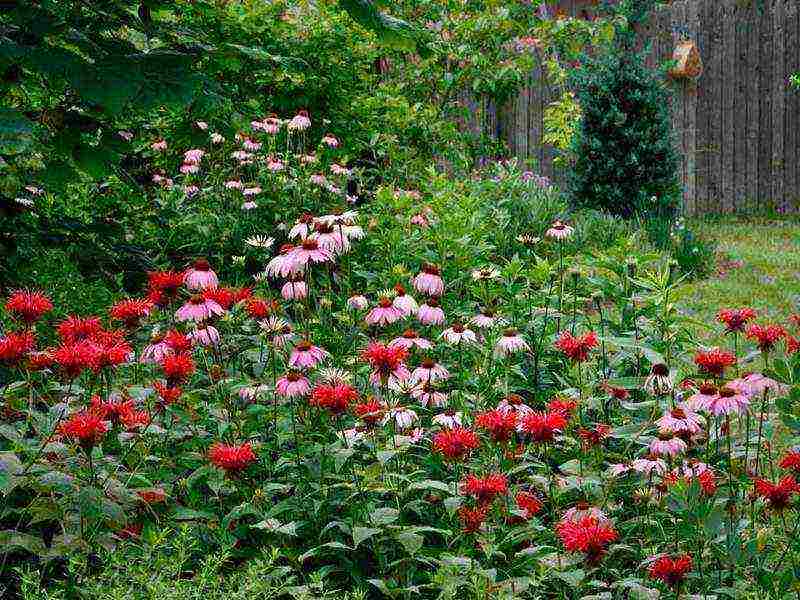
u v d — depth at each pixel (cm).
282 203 574
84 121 335
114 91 265
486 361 404
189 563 294
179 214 521
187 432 337
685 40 1216
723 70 1259
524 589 279
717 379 345
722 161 1273
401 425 321
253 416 347
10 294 386
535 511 319
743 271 849
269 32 694
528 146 1216
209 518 305
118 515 265
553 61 1067
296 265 369
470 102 1123
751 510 324
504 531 310
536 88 1208
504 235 673
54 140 332
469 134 969
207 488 334
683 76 1205
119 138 337
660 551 316
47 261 418
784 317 696
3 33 302
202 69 357
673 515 318
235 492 323
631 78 1055
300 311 439
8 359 283
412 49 331
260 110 638
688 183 1252
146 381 353
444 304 482
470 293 517
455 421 335
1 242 385
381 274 507
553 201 807
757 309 718
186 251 541
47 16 298
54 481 262
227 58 343
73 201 482
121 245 414
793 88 1266
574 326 450
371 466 310
